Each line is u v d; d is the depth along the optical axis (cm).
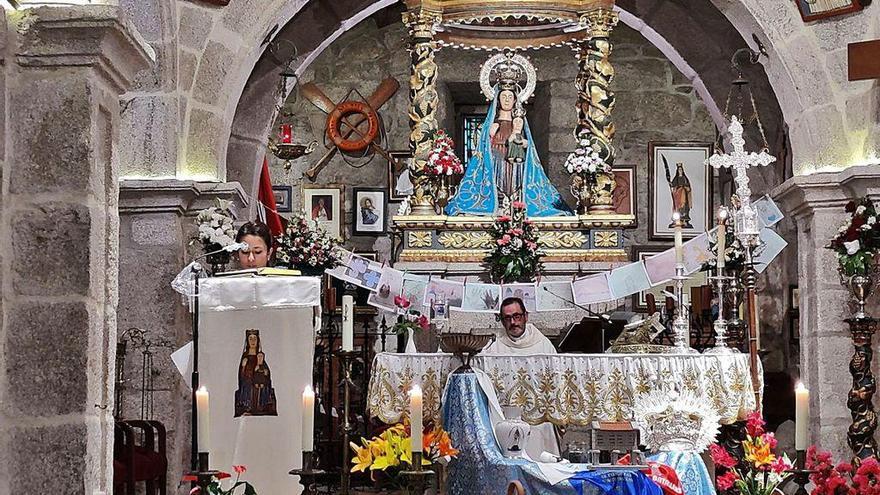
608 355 820
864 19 996
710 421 789
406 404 831
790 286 1349
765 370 1362
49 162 538
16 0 541
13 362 534
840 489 620
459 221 1184
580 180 1212
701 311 1304
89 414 537
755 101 1291
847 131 1005
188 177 985
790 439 1274
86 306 536
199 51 990
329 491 1072
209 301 698
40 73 541
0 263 530
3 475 530
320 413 1220
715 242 975
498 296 1031
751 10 1023
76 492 530
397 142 1549
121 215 961
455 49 1566
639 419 789
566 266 1169
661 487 715
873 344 962
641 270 1028
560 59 1555
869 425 929
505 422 773
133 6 952
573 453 773
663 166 1520
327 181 1537
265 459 707
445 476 781
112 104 570
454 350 793
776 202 1063
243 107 1212
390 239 1527
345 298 724
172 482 945
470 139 1608
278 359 713
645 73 1543
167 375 949
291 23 1220
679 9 1274
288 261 998
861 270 914
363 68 1550
